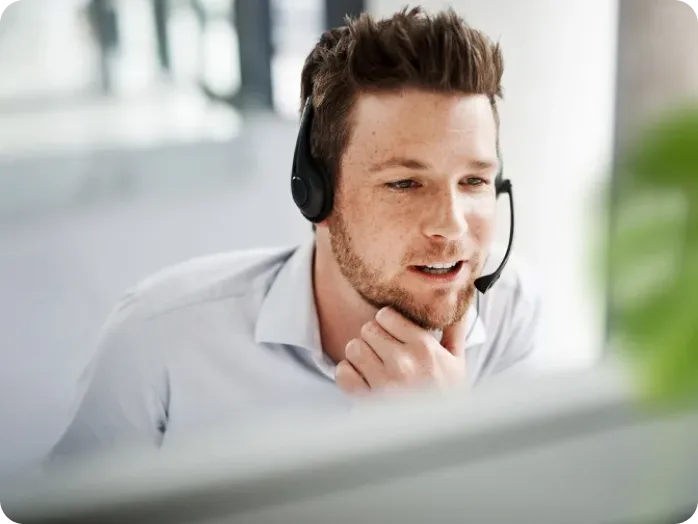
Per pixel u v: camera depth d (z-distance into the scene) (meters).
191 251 1.25
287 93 1.09
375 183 0.84
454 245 0.86
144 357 0.87
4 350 1.07
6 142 2.42
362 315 0.87
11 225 1.91
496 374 0.86
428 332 0.87
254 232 1.02
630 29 1.00
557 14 0.93
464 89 0.82
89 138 2.40
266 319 0.88
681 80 1.01
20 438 0.85
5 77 2.48
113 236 1.57
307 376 0.87
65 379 0.98
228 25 2.02
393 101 0.82
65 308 1.27
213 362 0.87
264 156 1.64
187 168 1.98
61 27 2.49
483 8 0.83
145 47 2.43
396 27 0.81
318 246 0.88
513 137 0.90
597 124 0.96
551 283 0.89
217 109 2.09
